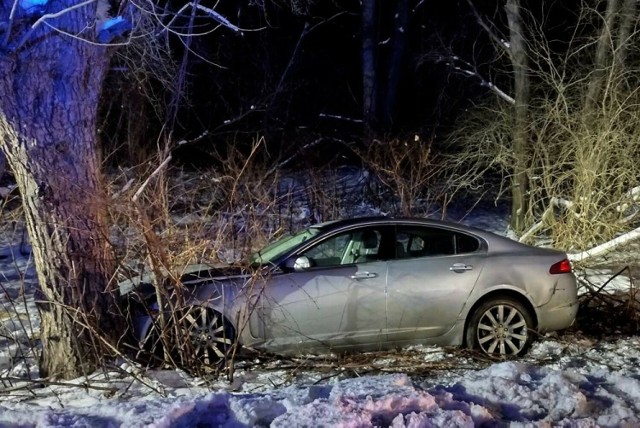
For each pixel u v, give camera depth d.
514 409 5.08
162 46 14.45
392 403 4.77
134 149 13.70
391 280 7.06
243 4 21.11
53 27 6.20
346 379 6.07
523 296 7.29
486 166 16.00
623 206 13.25
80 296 6.46
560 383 5.41
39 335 7.77
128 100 14.85
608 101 13.59
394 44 22.19
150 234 6.36
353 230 7.25
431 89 22.59
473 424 4.57
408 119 23.16
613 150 13.34
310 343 6.97
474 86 19.53
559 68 14.64
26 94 6.40
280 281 6.91
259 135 19.53
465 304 7.15
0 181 11.23
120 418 4.78
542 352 7.30
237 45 21.61
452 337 7.21
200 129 20.36
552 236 13.63
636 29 13.80
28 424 4.71
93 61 6.73
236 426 4.64
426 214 13.81
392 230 7.28
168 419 4.57
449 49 18.05
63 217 6.58
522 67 14.23
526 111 14.39
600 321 8.51
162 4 14.11
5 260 12.28
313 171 15.19
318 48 23.48
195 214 9.34
